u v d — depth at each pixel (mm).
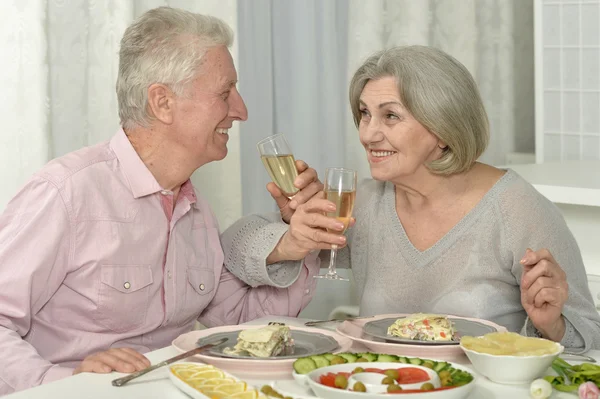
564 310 1720
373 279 2029
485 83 3984
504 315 1916
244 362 1465
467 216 1917
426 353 1548
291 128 3359
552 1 3711
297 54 3334
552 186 2525
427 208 1956
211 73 1881
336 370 1362
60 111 2709
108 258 1840
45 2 2588
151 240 1912
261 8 3195
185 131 1891
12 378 1653
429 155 1884
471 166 1953
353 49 3488
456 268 1918
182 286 1966
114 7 2729
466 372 1334
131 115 1899
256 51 3197
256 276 2031
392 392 1234
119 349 1562
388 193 2047
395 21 3629
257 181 3244
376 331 1681
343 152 3492
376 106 1844
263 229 2049
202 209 2084
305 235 1806
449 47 3789
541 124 3820
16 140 2605
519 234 1889
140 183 1897
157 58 1854
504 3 3934
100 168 1878
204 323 2135
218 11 2996
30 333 1844
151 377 1457
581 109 3689
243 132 3193
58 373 1634
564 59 3713
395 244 1994
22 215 1803
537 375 1397
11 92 2588
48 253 1774
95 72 2754
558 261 1886
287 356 1489
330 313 3234
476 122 1848
